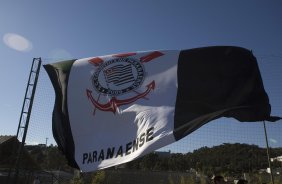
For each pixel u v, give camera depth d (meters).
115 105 5.86
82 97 6.18
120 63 6.31
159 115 5.41
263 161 23.33
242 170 21.98
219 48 5.90
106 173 23.28
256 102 5.37
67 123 6.04
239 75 5.60
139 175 23.92
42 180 19.59
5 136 16.78
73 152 5.73
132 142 5.35
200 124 5.20
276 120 5.24
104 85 6.16
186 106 5.47
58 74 6.63
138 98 5.82
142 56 6.27
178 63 5.97
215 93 5.51
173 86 5.75
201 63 5.85
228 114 5.38
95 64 6.48
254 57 5.75
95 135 5.74
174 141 5.05
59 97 6.40
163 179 23.73
